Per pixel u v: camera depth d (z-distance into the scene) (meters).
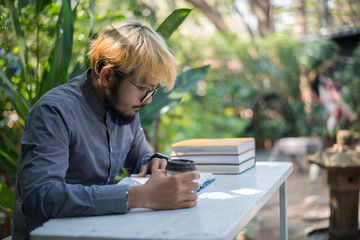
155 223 1.08
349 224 2.78
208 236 0.96
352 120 6.21
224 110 8.20
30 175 1.23
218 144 1.74
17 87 2.27
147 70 1.35
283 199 1.92
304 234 3.13
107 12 2.74
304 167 6.08
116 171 1.65
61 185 1.21
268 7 10.38
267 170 1.79
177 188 1.20
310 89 8.59
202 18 11.20
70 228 1.07
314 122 8.46
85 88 1.50
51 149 1.28
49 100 1.38
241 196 1.33
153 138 3.14
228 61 8.20
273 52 8.41
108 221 1.12
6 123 2.48
